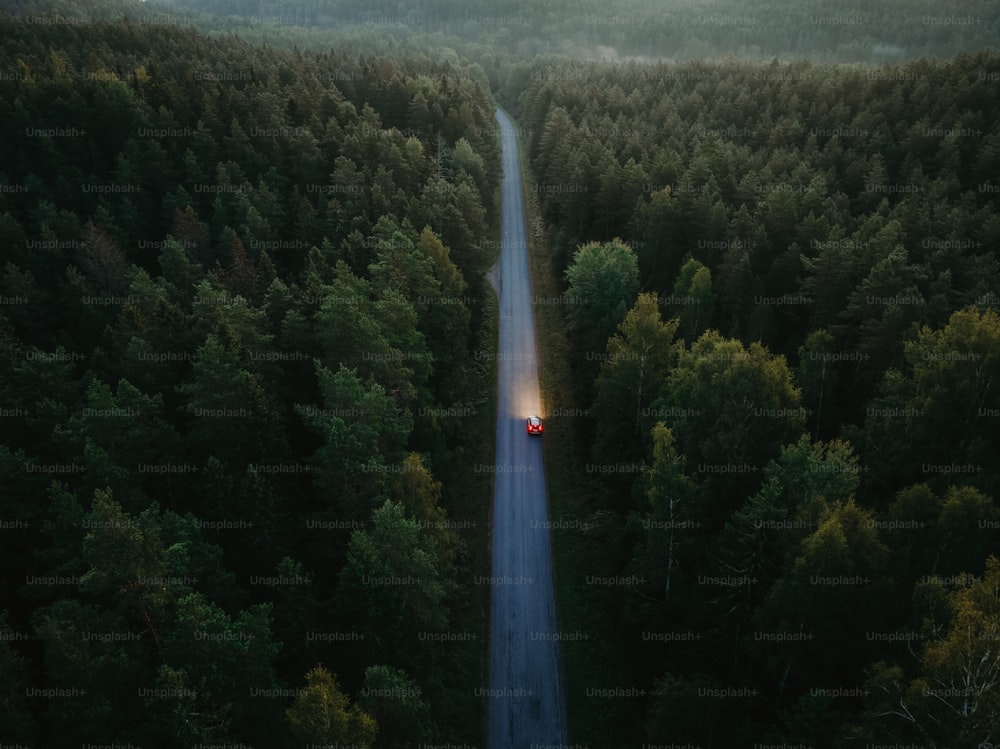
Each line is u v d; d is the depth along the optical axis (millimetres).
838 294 52875
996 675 20406
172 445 38531
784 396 37562
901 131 88438
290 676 31906
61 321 55062
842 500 31828
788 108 106000
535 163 115812
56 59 90500
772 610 29219
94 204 69062
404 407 46156
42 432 37625
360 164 79812
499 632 42656
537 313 78750
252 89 97062
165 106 83375
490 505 52188
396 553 33031
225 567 35594
